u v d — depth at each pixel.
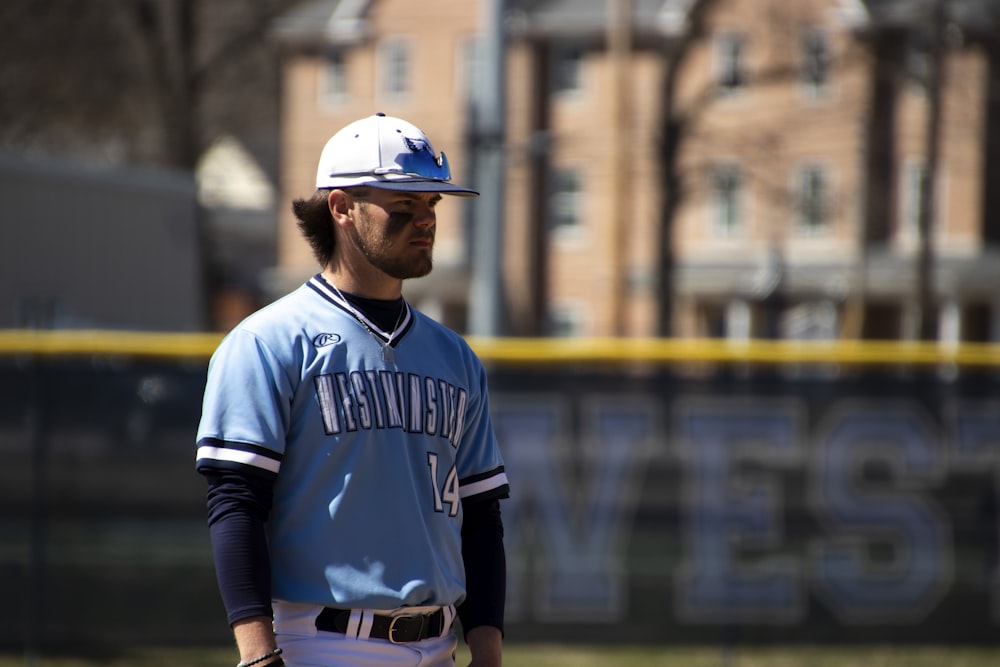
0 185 29.61
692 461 16.05
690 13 64.81
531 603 16.00
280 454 6.38
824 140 79.12
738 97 79.75
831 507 16.05
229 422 6.37
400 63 88.19
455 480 6.84
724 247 85.38
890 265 79.56
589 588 15.99
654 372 16.08
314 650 6.41
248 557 6.21
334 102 89.88
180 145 57.69
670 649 15.97
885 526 16.06
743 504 16.05
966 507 16.03
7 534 15.91
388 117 6.84
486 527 7.16
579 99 84.56
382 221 6.57
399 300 6.88
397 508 6.47
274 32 85.81
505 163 29.81
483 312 28.98
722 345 16.14
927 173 59.84
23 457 15.99
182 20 57.41
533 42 84.25
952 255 78.56
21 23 58.59
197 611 16.05
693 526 16.03
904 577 16.00
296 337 6.53
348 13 88.25
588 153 84.44
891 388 16.08
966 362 16.05
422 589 6.47
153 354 16.16
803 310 82.94
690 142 79.62
